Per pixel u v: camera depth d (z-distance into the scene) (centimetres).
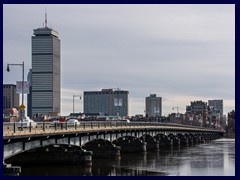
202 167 14675
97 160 17062
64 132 12606
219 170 13825
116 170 13400
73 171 12781
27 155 14362
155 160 17400
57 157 14362
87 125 16012
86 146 18000
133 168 14075
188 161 16950
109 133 18175
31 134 10625
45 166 13950
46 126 12975
